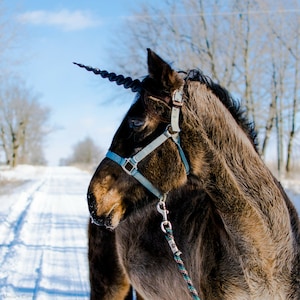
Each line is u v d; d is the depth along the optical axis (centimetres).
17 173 5041
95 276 411
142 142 269
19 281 701
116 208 275
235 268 272
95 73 303
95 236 408
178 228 315
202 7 2181
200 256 292
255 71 2238
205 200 304
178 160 268
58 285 678
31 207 1681
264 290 270
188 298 309
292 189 1414
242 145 279
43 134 8162
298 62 2284
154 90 270
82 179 3950
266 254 268
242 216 265
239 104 310
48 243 990
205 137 269
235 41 2214
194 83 285
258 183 274
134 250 350
